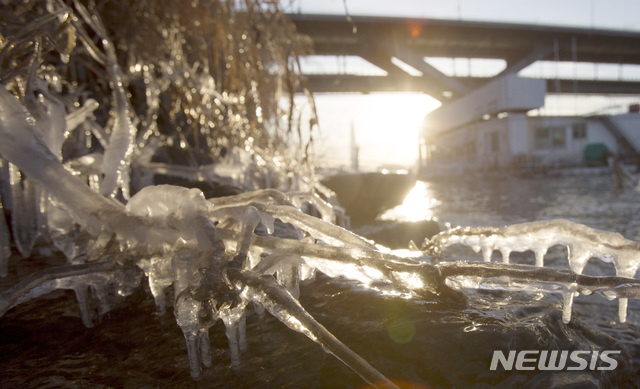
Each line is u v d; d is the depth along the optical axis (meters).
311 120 3.79
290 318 0.79
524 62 42.84
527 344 0.99
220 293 0.85
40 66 2.08
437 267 1.00
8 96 1.26
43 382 1.01
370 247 1.16
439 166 37.59
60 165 1.33
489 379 0.91
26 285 1.15
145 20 4.43
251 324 1.20
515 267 0.98
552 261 3.27
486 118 38.06
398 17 35.50
